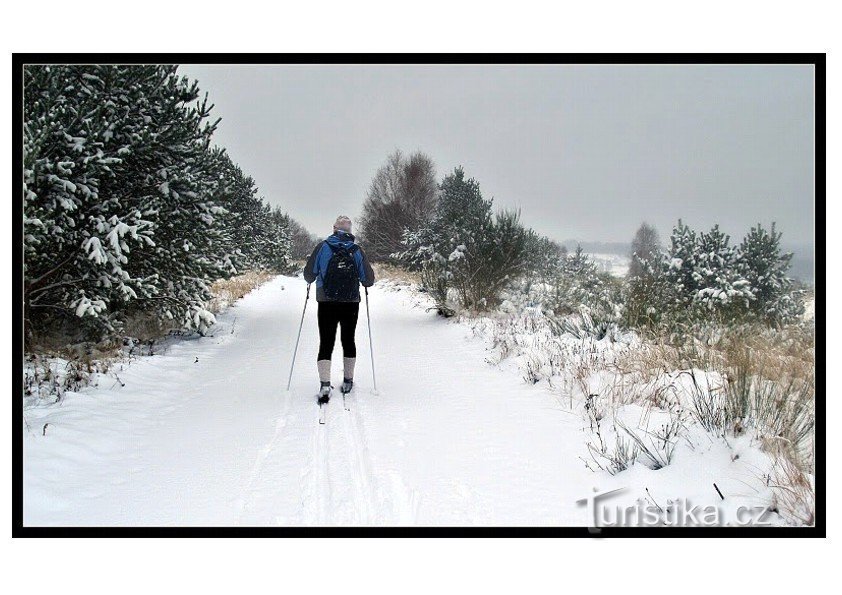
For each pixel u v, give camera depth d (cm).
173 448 390
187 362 686
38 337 653
